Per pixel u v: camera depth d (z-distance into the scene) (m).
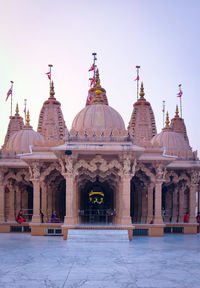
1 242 21.41
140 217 28.45
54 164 25.78
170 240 22.91
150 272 13.41
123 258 16.14
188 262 15.34
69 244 20.30
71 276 12.68
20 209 28.81
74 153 22.19
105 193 30.45
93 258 16.06
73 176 22.47
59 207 30.44
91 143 22.03
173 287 11.35
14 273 13.12
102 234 21.50
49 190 28.30
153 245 20.34
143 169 25.59
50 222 25.61
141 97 39.38
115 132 22.30
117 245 20.06
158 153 25.64
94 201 28.72
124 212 22.27
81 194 28.12
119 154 22.41
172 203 30.55
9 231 27.56
